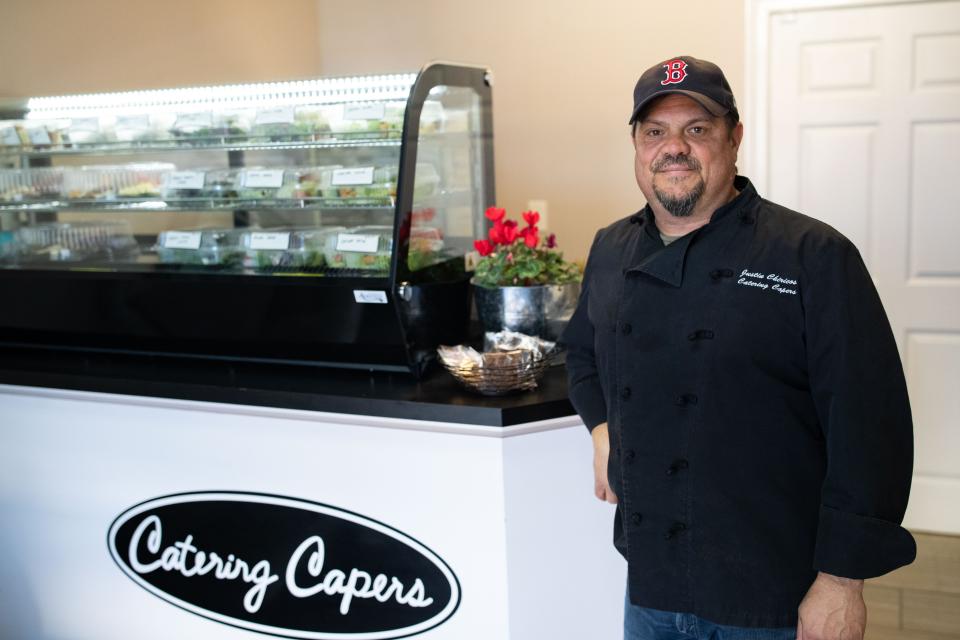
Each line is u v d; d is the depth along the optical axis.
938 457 3.36
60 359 2.46
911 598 2.83
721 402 1.40
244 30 3.55
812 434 1.41
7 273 2.42
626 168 3.65
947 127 3.18
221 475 2.19
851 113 3.28
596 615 2.05
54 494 2.40
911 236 3.28
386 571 2.06
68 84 2.83
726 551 1.42
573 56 3.63
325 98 2.12
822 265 1.33
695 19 3.43
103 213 2.63
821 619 1.33
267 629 2.20
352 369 2.23
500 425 1.87
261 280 2.15
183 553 2.27
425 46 3.85
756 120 3.37
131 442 2.27
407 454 1.98
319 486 2.09
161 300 2.28
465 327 2.32
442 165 2.22
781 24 3.31
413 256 2.09
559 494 1.96
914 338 3.33
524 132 3.76
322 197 2.13
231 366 2.31
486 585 1.97
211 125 2.22
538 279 2.11
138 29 3.07
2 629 2.56
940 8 3.12
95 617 2.42
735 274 1.40
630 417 1.50
